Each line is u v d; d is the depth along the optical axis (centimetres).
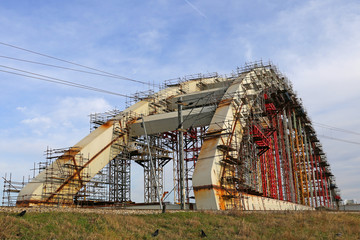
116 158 5700
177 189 6184
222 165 4675
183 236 2219
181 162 3297
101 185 5203
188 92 6744
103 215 2358
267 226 2628
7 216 1995
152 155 6009
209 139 4803
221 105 5266
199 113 5306
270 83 6681
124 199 5794
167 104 6241
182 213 2794
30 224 1950
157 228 2319
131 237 2033
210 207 4247
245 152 5325
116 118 5581
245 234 2338
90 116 5756
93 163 4975
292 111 8319
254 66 6512
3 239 1738
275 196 6831
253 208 4969
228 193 4516
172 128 5525
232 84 5756
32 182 4341
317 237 2347
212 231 2373
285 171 7025
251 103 5828
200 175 4406
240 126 5369
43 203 4269
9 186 4312
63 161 4606
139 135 5731
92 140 5016
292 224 2714
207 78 7100
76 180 4706
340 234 2427
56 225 2016
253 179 5512
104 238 1903
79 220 2183
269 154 6962
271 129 6600
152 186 5981
